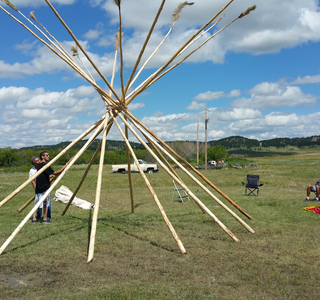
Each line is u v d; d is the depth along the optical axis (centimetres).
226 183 1753
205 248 537
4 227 696
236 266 450
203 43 689
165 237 606
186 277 417
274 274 415
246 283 394
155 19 566
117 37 812
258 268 439
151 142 687
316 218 749
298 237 586
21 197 1263
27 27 646
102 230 670
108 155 5119
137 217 812
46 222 746
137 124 676
